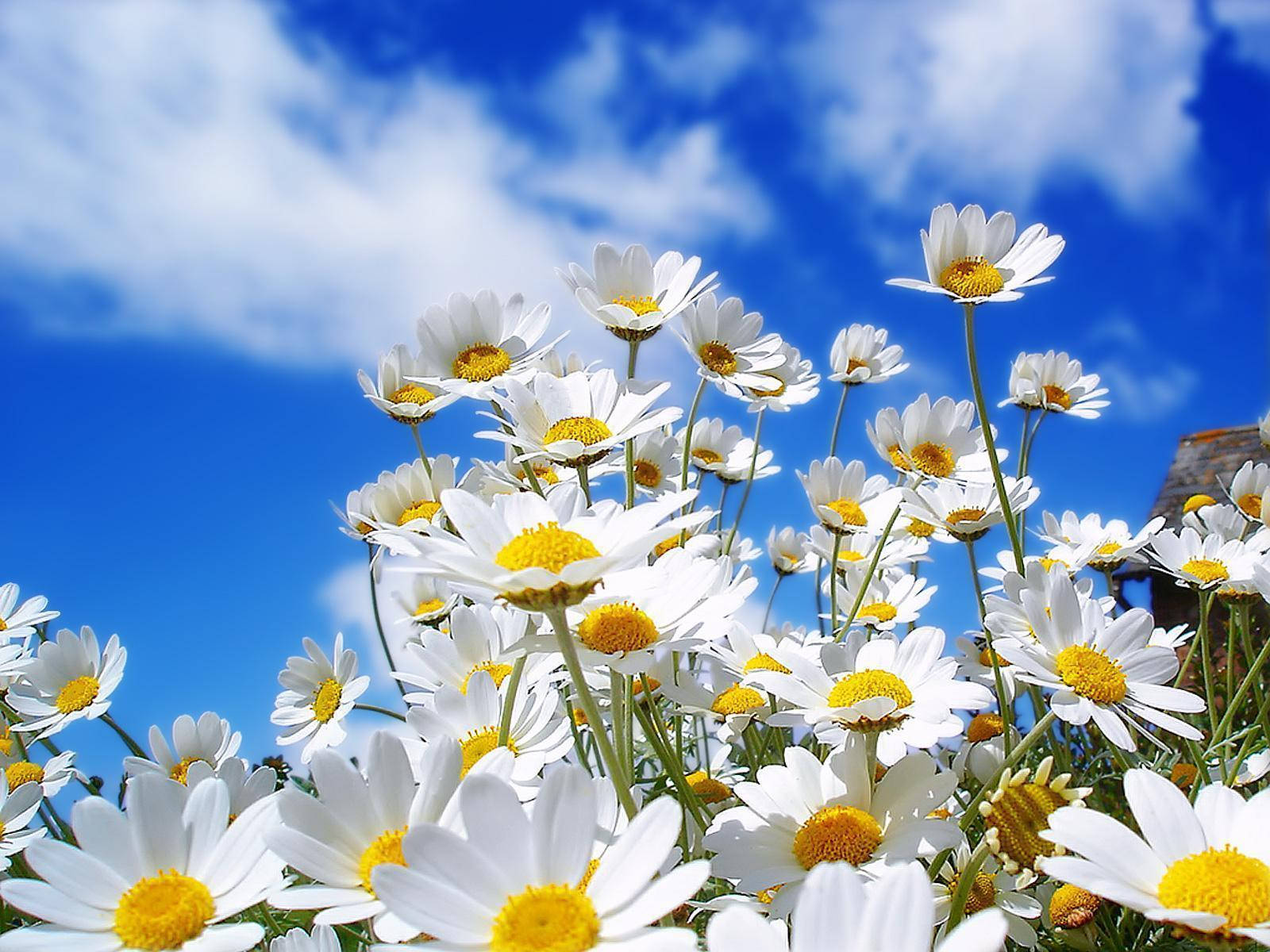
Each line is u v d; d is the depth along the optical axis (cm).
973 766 31
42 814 36
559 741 28
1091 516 42
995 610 31
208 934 20
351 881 20
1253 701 45
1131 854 19
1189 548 37
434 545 21
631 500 32
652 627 25
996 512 34
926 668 27
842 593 46
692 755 40
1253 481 46
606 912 17
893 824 24
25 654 40
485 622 33
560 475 39
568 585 20
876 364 47
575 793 18
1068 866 18
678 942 16
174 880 20
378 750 21
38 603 42
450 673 32
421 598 44
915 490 36
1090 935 28
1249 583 35
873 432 39
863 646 28
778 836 24
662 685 33
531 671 30
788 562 48
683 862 27
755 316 40
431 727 28
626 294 37
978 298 31
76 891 20
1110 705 26
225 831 21
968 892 23
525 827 18
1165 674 27
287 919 29
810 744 38
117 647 40
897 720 25
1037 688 36
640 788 25
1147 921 30
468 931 17
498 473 39
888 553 44
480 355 37
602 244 37
